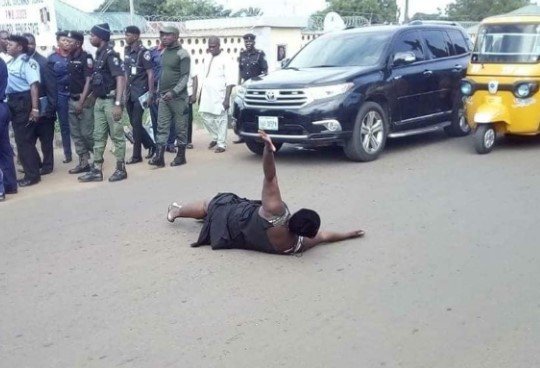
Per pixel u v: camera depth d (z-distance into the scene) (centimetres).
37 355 402
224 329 426
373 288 484
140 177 896
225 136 1075
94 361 392
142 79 962
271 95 923
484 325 421
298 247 553
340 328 422
